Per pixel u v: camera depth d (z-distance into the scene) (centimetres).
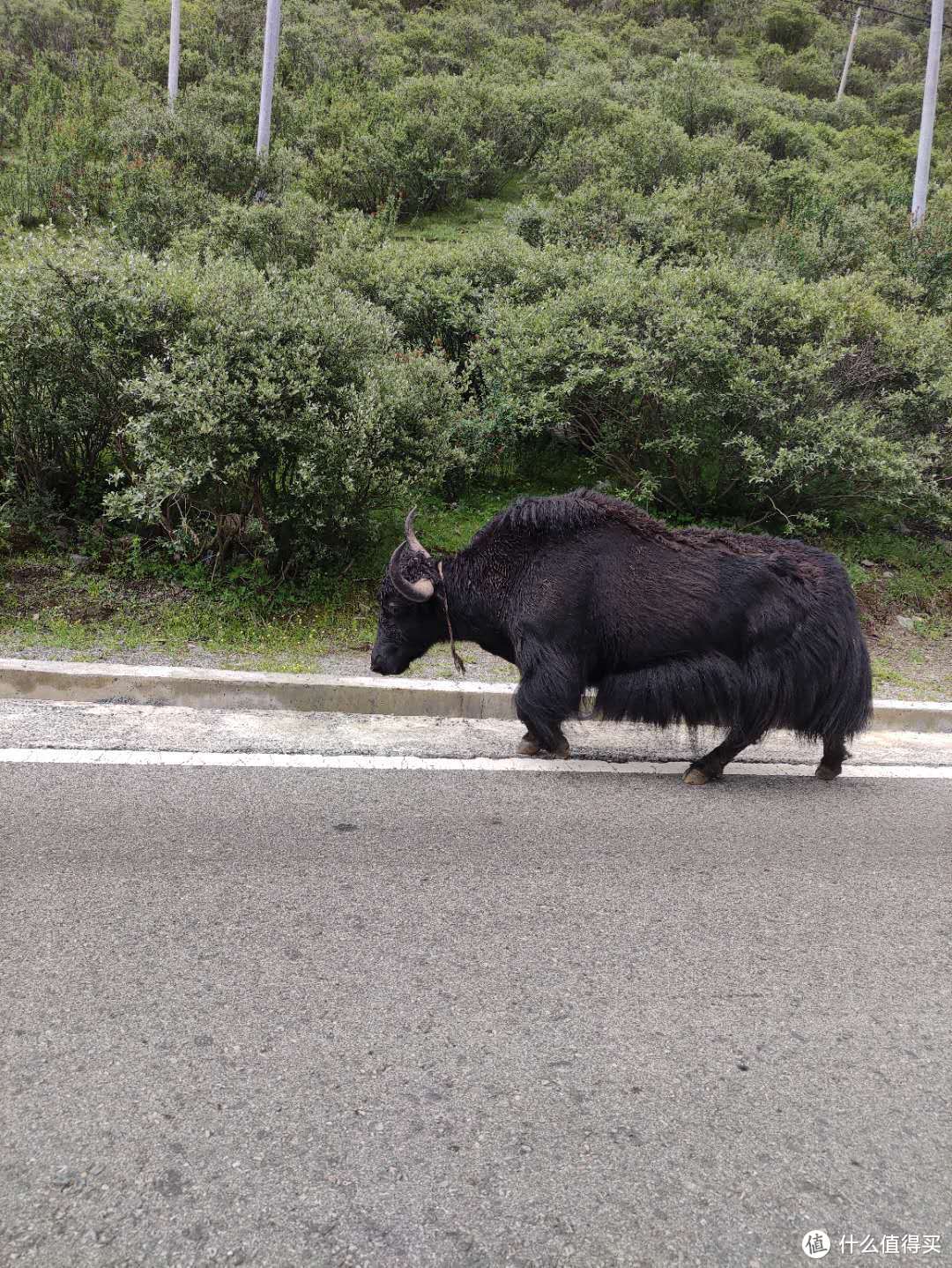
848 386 875
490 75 2731
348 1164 223
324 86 2303
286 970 296
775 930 345
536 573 479
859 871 401
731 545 475
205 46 2569
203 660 596
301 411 667
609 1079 259
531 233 1430
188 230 1276
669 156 1886
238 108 2020
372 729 525
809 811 466
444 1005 285
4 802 394
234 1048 259
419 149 1894
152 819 391
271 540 691
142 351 701
